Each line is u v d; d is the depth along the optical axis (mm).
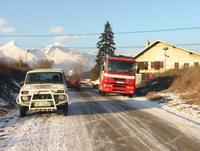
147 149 9016
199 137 10688
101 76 30031
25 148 8938
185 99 22266
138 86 42281
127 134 10922
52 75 15844
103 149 8922
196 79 28438
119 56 29234
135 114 15742
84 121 13484
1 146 9156
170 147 9289
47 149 8852
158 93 28672
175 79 33219
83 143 9586
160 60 62156
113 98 26094
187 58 61156
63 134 10859
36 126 12328
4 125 12578
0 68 30734
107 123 13016
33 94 14250
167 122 13492
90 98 25609
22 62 57094
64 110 14836
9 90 27500
